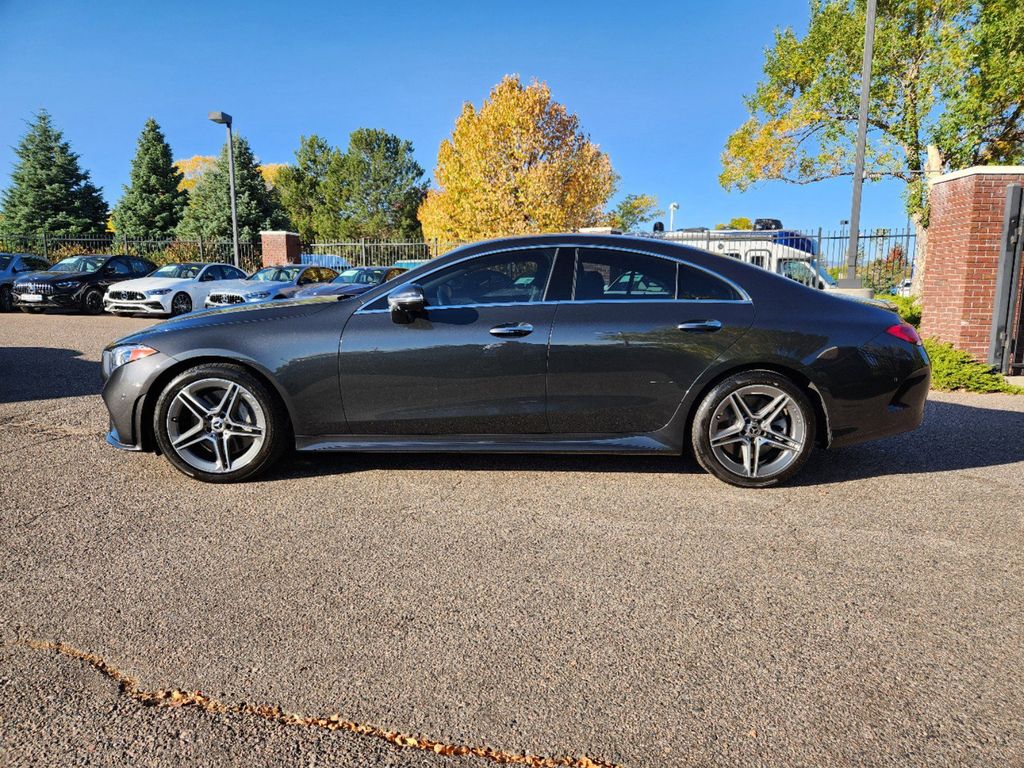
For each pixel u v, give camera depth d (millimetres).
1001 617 2361
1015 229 7609
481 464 4141
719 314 3676
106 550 2867
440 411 3701
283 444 3818
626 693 1932
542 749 1705
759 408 3742
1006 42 15961
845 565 2771
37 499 3473
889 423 3766
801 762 1661
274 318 3771
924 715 1839
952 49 16328
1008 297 7719
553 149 28422
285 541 2979
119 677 1983
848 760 1667
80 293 16047
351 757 1667
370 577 2645
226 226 40125
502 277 3785
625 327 3648
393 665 2061
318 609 2393
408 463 4148
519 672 2029
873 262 17266
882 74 18062
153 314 16281
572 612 2387
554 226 27859
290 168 60188
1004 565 2773
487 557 2830
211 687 1941
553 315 3684
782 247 17766
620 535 3070
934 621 2336
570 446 3742
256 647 2148
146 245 29422
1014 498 3578
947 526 3188
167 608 2387
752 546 2957
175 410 3703
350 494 3592
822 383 3645
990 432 5051
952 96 16766
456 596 2498
